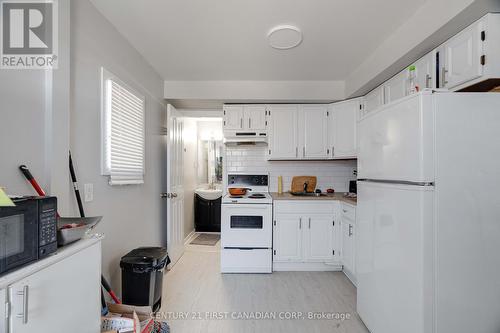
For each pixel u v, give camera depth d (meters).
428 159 1.23
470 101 1.24
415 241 1.27
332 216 2.98
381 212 1.59
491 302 1.23
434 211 1.23
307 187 3.47
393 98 2.32
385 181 1.58
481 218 1.23
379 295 1.61
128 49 2.16
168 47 2.26
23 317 0.72
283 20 1.85
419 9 1.71
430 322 1.22
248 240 2.93
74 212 1.48
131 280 1.81
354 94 2.95
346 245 2.79
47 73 1.26
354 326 1.92
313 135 3.31
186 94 3.11
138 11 1.74
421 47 1.78
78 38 1.54
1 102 1.10
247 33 2.03
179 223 3.33
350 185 3.44
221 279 2.74
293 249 2.97
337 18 1.82
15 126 1.14
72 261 0.93
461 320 1.23
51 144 1.26
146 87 2.55
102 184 1.76
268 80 3.12
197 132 4.92
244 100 3.20
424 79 1.88
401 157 1.39
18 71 1.16
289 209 2.98
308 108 3.32
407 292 1.33
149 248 2.07
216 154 5.01
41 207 0.81
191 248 3.80
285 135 3.32
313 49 2.31
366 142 1.83
